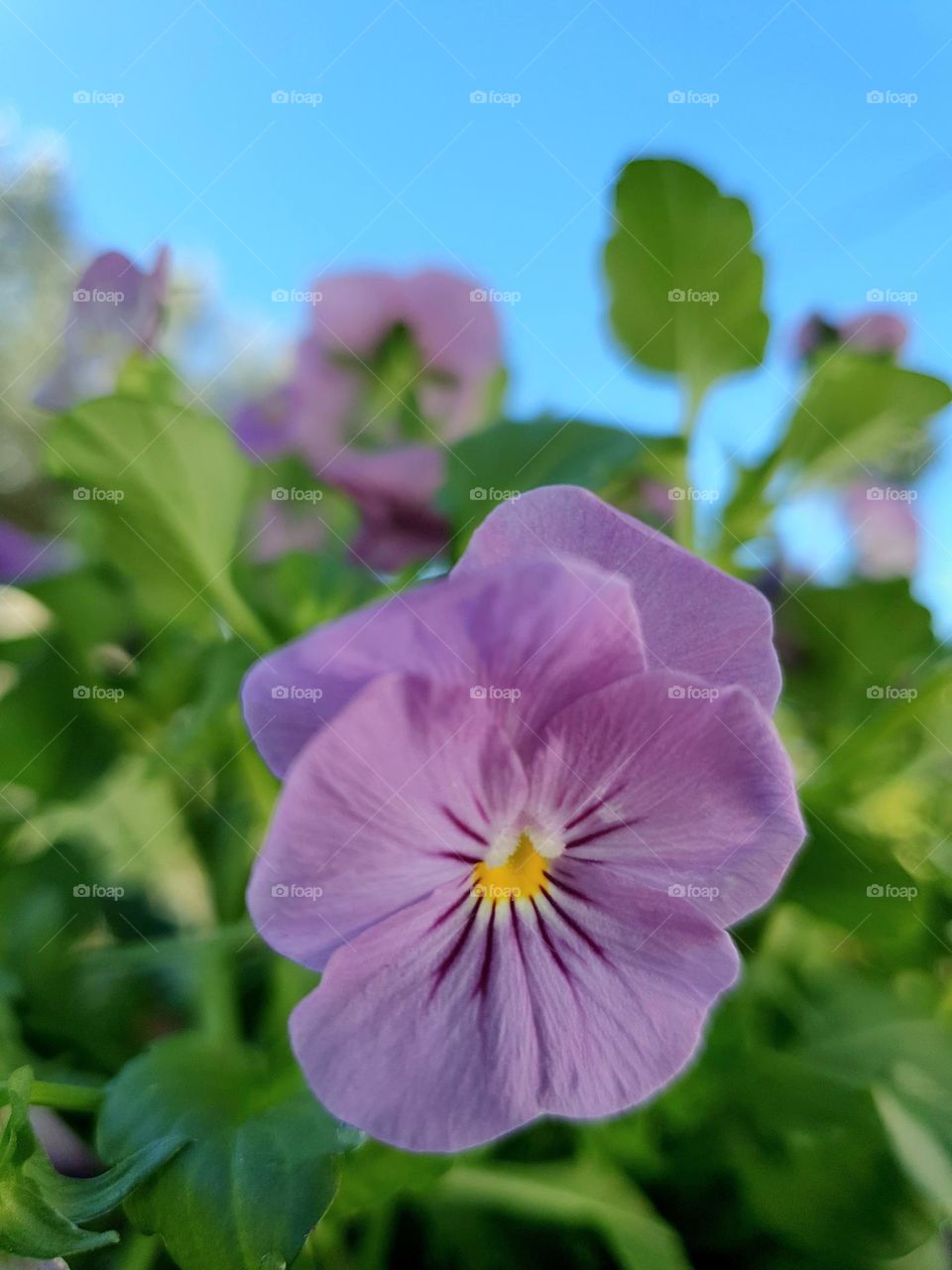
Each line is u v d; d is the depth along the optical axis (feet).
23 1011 0.38
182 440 0.37
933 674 0.39
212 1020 0.36
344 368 0.44
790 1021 0.35
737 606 0.24
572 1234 0.32
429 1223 0.31
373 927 0.22
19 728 0.41
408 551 0.44
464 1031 0.23
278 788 0.37
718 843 0.23
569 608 0.21
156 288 0.41
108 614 0.41
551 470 0.37
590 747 0.23
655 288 0.40
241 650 0.38
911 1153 0.30
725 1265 0.31
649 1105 0.32
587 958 0.24
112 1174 0.25
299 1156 0.26
